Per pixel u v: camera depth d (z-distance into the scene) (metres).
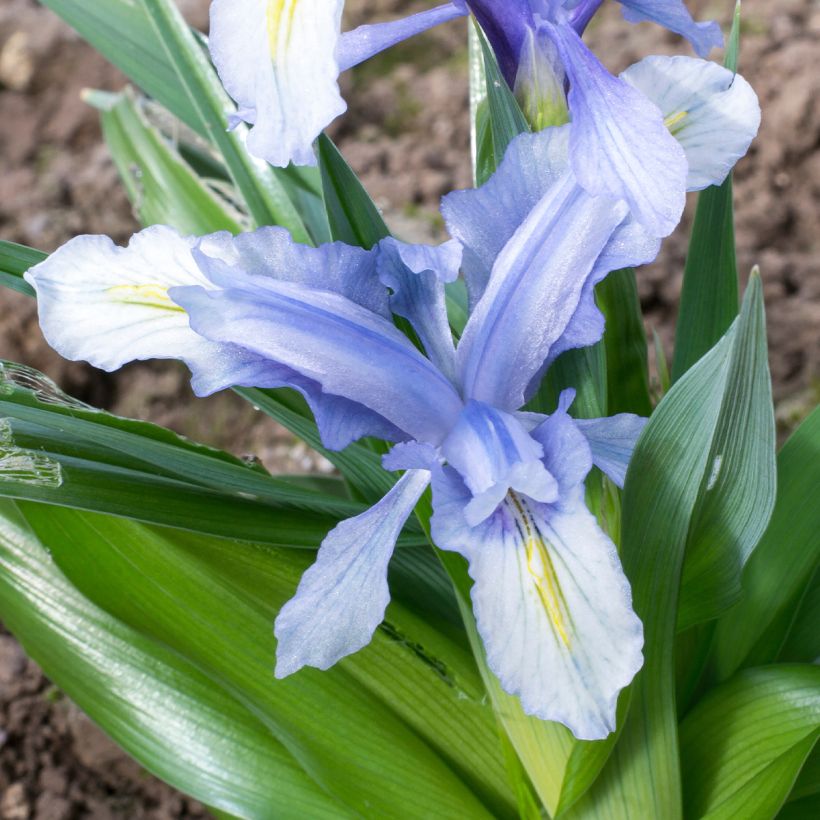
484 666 0.22
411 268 0.20
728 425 0.21
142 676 0.25
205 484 0.22
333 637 0.19
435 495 0.19
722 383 0.20
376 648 0.24
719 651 0.25
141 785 0.32
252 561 0.24
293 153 0.17
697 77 0.20
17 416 0.21
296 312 0.19
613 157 0.18
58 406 0.22
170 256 0.20
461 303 0.27
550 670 0.18
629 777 0.22
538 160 0.20
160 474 0.22
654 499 0.20
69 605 0.25
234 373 0.20
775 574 0.25
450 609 0.25
